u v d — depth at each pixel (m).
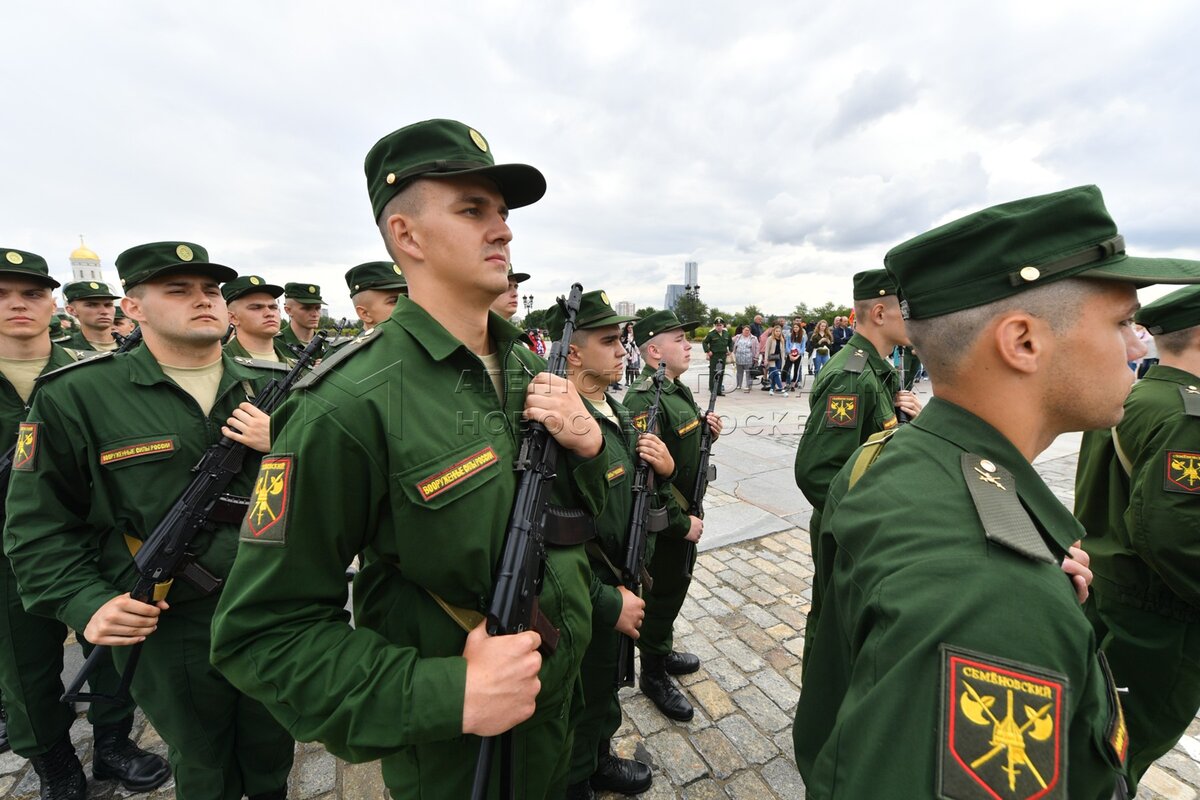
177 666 2.04
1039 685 0.69
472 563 1.22
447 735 1.09
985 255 0.99
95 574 2.07
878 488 0.98
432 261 1.33
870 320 2.99
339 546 1.19
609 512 2.25
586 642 1.55
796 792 2.51
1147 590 2.13
